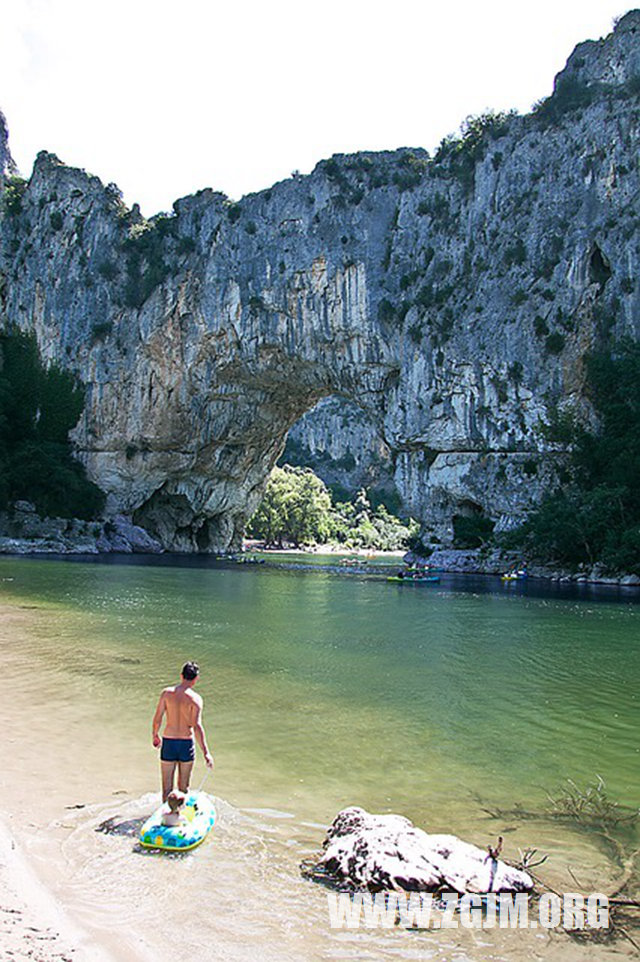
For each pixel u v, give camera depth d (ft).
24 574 125.29
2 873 19.93
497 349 177.27
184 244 228.43
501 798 27.81
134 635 64.64
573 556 152.56
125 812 25.18
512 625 77.82
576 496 155.53
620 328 160.66
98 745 32.53
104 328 235.40
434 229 198.18
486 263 185.06
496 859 21.93
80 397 236.43
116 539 228.43
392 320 200.03
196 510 269.44
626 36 176.96
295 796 27.43
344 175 211.00
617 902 20.26
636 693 46.14
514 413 175.22
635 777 30.48
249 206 222.48
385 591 120.67
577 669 53.78
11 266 251.60
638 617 85.40
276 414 254.68
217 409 242.17
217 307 221.66
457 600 105.50
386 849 21.74
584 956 17.84
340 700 43.01
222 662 53.67
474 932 18.71
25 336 240.73
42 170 254.06
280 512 377.91
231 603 95.71
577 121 177.47
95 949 16.96
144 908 19.12
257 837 23.73
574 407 166.81
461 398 183.21
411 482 197.36
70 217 247.09
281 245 215.10
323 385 226.38
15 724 35.22
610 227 165.48
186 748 26.14
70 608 82.02
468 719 39.32
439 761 32.07
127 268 238.07
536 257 176.45
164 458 245.24
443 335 187.01
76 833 23.32
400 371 199.21
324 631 71.72
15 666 49.11
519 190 183.83
